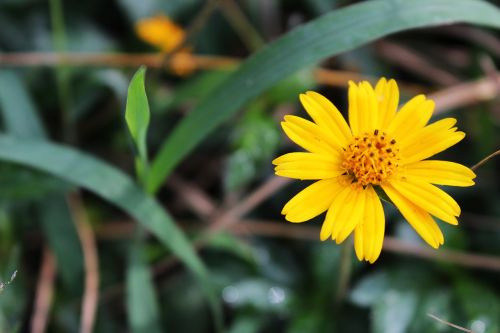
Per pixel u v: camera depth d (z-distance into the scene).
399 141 0.18
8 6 0.25
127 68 0.25
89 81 0.24
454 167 0.18
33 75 0.24
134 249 0.21
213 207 0.24
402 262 0.23
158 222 0.20
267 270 0.23
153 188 0.20
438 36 0.26
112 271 0.23
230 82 0.20
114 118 0.25
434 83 0.26
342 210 0.17
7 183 0.22
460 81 0.26
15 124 0.23
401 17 0.19
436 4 0.20
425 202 0.17
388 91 0.18
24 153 0.21
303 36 0.20
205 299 0.23
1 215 0.22
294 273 0.23
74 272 0.22
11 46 0.25
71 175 0.20
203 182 0.25
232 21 0.26
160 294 0.23
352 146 0.18
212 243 0.23
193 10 0.26
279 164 0.17
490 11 0.20
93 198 0.24
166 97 0.24
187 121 0.20
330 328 0.22
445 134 0.18
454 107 0.25
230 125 0.24
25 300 0.22
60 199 0.23
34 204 0.23
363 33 0.19
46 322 0.22
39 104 0.25
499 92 0.24
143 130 0.19
